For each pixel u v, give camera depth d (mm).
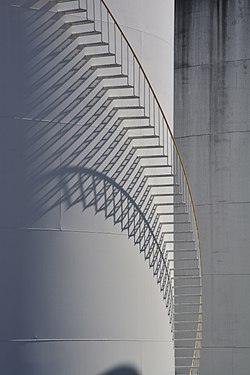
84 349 28156
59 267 27969
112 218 29203
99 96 29125
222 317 40781
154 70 31453
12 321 27250
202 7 43062
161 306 30906
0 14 27828
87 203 28609
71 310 28047
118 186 29469
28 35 28047
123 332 29141
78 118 28609
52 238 27953
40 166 27938
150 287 30359
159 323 30703
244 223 40969
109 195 29188
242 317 40469
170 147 31906
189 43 43188
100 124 29109
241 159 41375
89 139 28812
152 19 31531
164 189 31359
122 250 29375
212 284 41094
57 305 27844
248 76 41719
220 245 41219
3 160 27531
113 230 29188
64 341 27859
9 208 27469
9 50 27828
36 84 28031
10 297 27297
